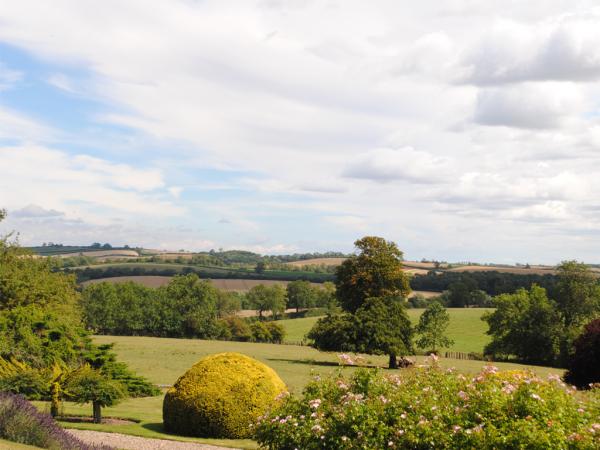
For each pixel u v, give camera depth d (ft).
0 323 81.71
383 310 174.50
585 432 33.32
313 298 419.95
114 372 75.36
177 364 161.27
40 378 69.56
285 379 132.05
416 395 38.93
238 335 309.42
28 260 156.04
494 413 35.83
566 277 228.02
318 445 38.88
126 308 320.29
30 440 43.57
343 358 44.83
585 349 105.60
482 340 269.44
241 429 59.88
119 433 60.70
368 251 198.29
